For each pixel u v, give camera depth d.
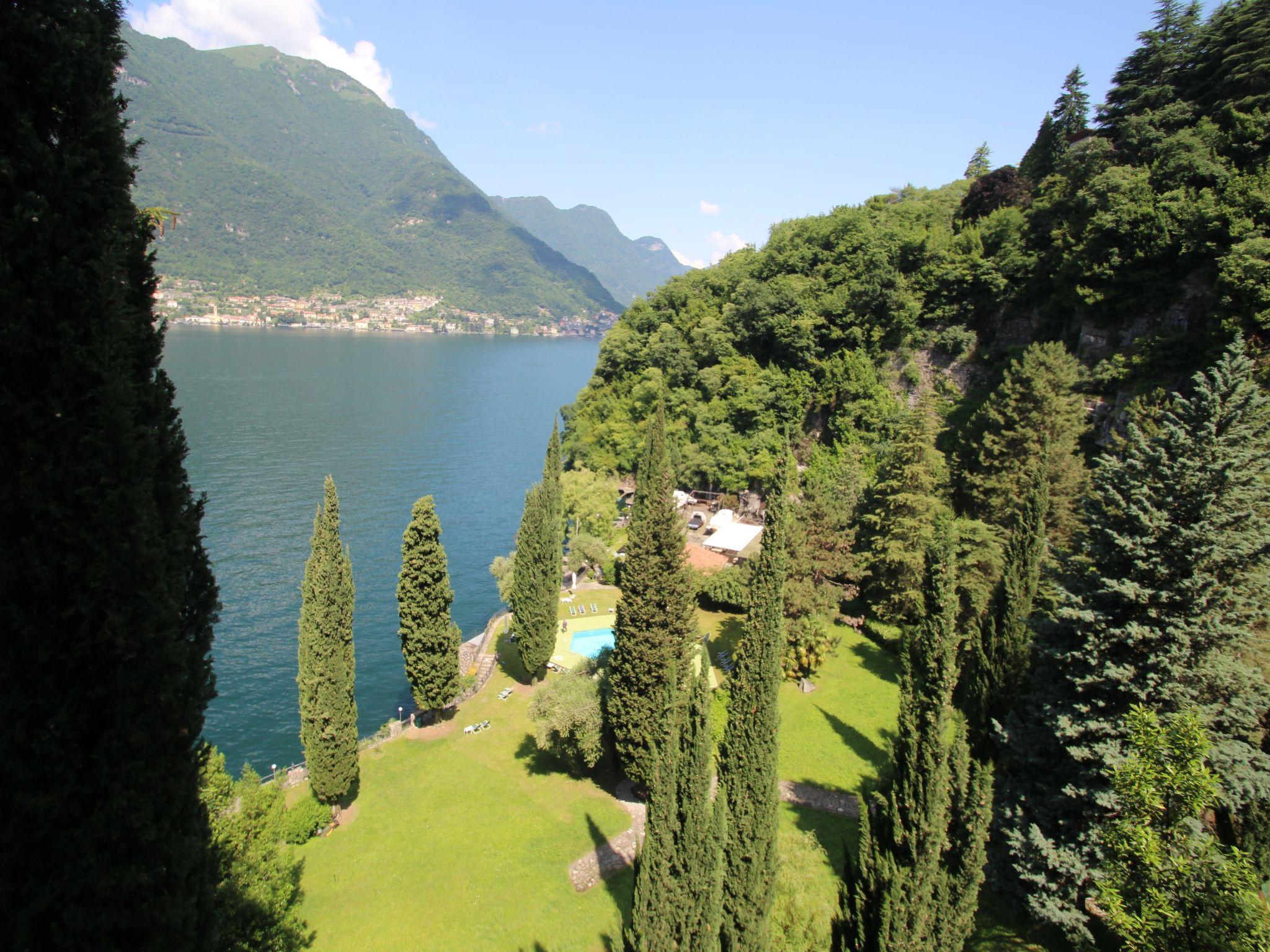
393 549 90.94
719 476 90.12
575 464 108.56
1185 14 76.12
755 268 107.31
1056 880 24.72
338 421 164.88
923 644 19.23
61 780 10.07
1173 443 24.95
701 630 59.94
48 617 9.95
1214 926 14.12
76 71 9.76
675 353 103.44
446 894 31.58
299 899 30.55
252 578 79.56
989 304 79.75
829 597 54.03
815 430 89.12
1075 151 79.50
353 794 39.50
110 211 10.29
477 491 119.94
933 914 19.22
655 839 19.78
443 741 45.84
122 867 10.26
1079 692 25.62
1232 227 54.59
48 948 10.04
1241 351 24.75
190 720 11.24
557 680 41.56
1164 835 16.19
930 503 54.19
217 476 116.00
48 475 9.73
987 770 19.89
